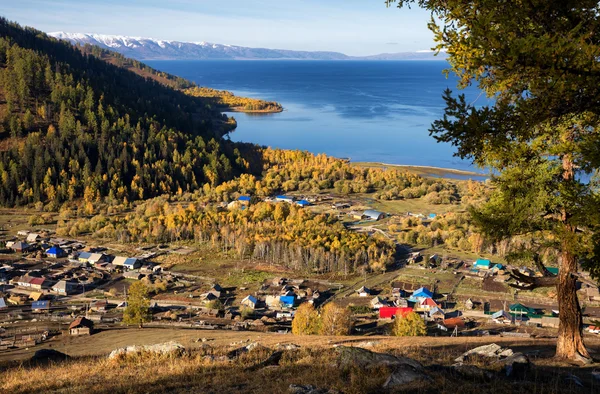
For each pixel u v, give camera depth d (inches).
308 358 859.4
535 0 543.5
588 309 3061.0
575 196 671.1
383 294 3575.3
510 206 789.9
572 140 746.8
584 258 665.0
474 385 630.5
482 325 2925.7
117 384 789.9
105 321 3026.6
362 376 684.7
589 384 684.7
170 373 845.2
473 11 580.4
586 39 553.9
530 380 685.9
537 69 510.3
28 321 2997.0
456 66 687.1
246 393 679.1
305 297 3535.9
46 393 780.6
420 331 2390.5
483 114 555.5
